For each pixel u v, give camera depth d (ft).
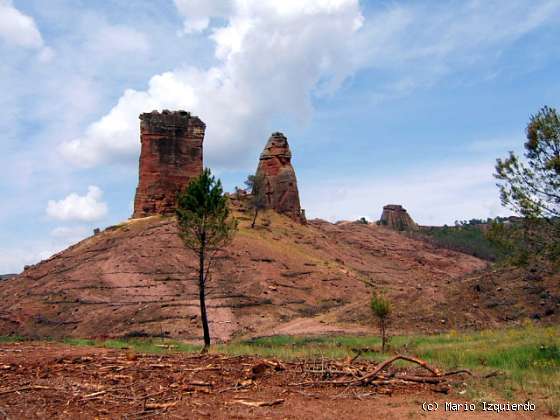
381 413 28.35
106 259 230.27
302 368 39.88
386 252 395.55
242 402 29.53
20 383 32.81
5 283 252.83
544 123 58.18
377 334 126.31
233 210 327.06
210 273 215.31
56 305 189.98
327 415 27.53
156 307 177.27
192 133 321.11
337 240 389.80
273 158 359.05
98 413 26.68
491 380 39.40
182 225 90.68
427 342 90.63
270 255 245.45
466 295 138.31
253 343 117.08
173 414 26.86
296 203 354.74
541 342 62.54
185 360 43.06
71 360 41.75
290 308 190.19
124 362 41.11
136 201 309.22
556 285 124.88
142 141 312.50
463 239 544.62
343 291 221.46
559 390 35.06
